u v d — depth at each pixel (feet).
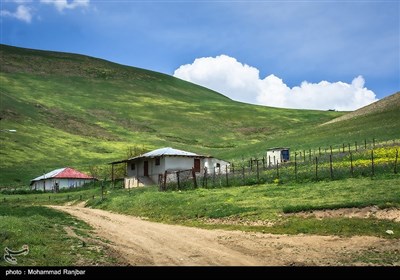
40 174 346.13
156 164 234.58
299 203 102.94
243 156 314.96
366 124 326.44
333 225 81.05
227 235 80.94
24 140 436.35
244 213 101.14
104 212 137.08
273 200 112.16
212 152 450.71
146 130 570.87
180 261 57.21
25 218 92.43
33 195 238.89
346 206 92.07
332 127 358.43
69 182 298.35
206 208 112.98
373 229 76.84
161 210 122.52
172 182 175.22
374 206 89.92
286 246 68.59
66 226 88.33
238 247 68.39
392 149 178.40
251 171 182.50
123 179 251.19
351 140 266.98
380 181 118.01
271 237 77.36
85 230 85.61
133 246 69.31
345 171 139.03
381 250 64.08
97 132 531.50
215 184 158.10
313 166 167.32
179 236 80.64
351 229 78.13
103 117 613.52
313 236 76.43
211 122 638.53
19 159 379.14
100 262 54.29
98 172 344.28
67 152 426.92
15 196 233.76
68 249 60.64
